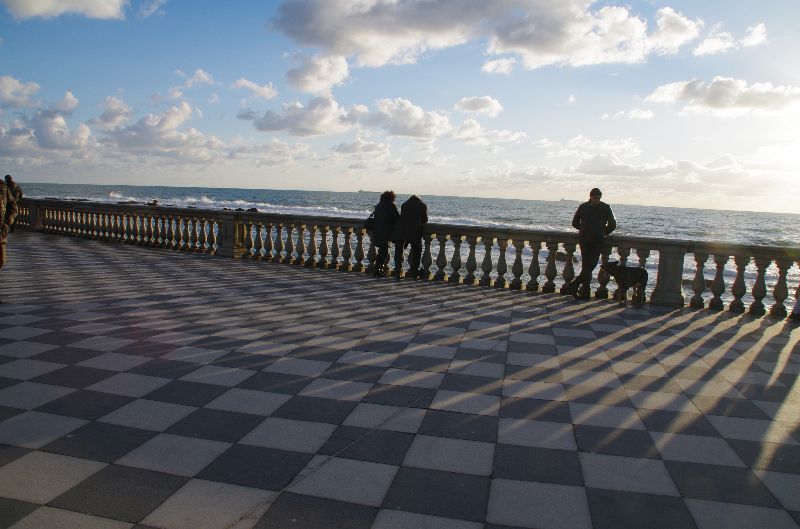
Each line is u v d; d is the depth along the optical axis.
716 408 4.50
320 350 5.81
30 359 5.24
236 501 3.00
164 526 2.75
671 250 9.00
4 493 3.00
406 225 10.92
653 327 7.36
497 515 2.95
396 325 7.03
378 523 2.83
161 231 15.68
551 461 3.56
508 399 4.59
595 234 9.12
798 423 4.23
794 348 6.38
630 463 3.56
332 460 3.49
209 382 4.78
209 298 8.42
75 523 2.74
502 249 10.50
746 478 3.40
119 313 7.20
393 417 4.17
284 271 11.76
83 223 18.12
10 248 14.37
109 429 3.82
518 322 7.42
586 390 4.85
